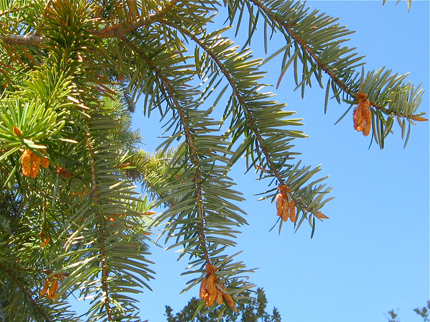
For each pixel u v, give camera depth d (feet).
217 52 1.62
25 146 1.26
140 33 1.63
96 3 1.61
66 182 1.58
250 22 1.56
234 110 1.59
